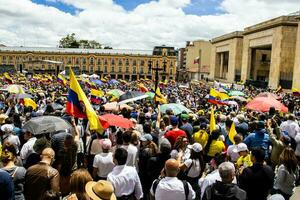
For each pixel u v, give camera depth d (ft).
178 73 492.13
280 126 38.47
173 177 18.79
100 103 68.28
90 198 14.39
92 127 26.61
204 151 28.48
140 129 36.01
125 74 429.38
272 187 21.86
